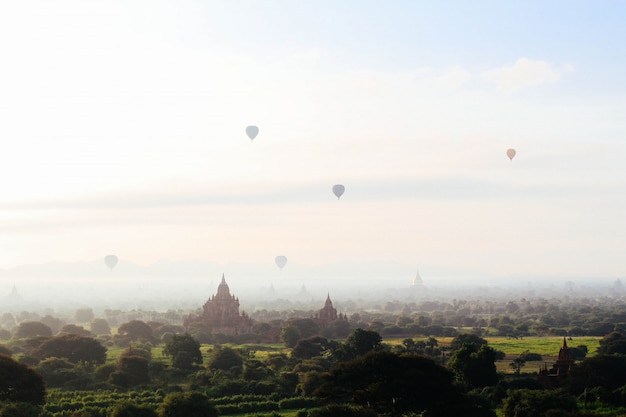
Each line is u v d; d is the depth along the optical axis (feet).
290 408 393.29
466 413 295.07
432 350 630.33
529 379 424.87
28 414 324.60
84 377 477.77
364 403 298.15
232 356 553.23
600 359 419.95
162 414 332.60
